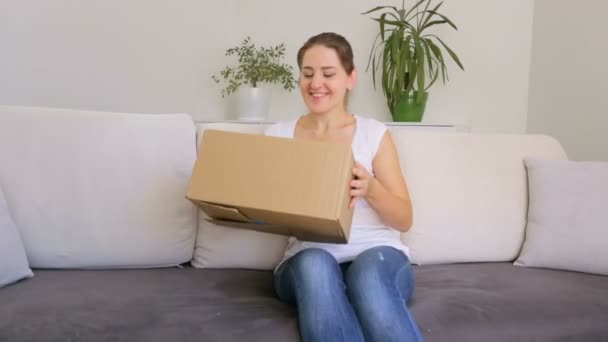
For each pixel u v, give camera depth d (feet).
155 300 3.66
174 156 4.70
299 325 3.27
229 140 3.64
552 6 8.21
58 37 7.18
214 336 3.16
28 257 4.31
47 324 3.18
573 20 7.73
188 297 3.77
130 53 8.23
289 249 4.35
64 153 4.42
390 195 3.93
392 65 8.24
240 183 3.49
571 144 7.82
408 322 3.18
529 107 8.84
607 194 4.63
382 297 3.24
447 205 4.90
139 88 8.45
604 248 4.43
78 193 4.38
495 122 9.02
